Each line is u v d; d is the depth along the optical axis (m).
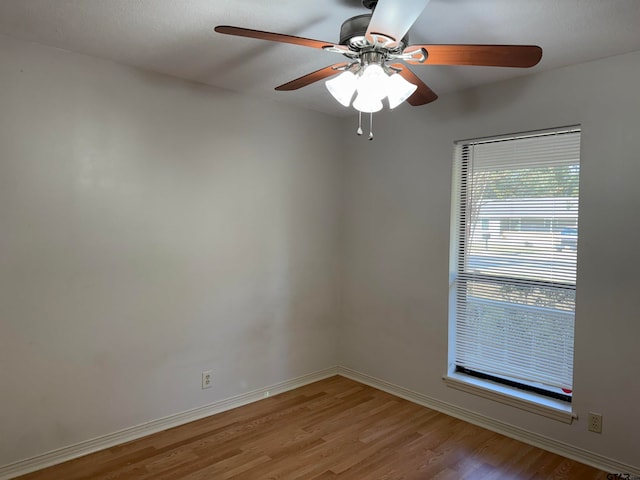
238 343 3.25
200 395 3.05
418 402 3.35
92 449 2.58
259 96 3.27
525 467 2.47
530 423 2.75
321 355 3.85
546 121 2.64
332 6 1.87
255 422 2.99
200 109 2.97
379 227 3.61
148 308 2.78
